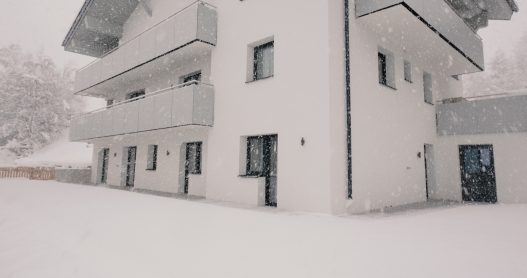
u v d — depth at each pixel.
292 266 3.37
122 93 18.09
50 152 43.62
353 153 8.43
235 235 4.78
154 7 15.68
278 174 8.77
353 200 8.23
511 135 11.30
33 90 45.38
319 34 8.26
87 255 3.87
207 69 12.19
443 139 12.88
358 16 8.88
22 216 6.69
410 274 3.13
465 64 13.30
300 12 8.75
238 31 10.53
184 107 10.78
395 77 10.70
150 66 13.84
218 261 3.53
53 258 3.83
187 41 11.11
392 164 10.08
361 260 3.58
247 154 10.15
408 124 11.19
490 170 11.80
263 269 3.27
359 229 5.38
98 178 19.66
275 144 9.41
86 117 17.91
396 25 9.41
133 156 16.81
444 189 12.61
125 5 17.11
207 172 11.04
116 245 4.26
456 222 6.34
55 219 6.26
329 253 3.85
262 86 9.52
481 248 4.13
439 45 11.01
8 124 43.78
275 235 4.80
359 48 9.05
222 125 10.68
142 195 10.59
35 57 51.06
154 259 3.63
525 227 5.75
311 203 7.97
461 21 12.03
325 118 7.91
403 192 10.51
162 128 11.70
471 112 12.23
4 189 12.68
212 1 11.74
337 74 8.24
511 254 3.84
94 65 17.78
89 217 6.32
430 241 4.51
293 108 8.63
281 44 9.13
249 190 9.48
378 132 9.55
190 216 6.41
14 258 3.90
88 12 17.17
